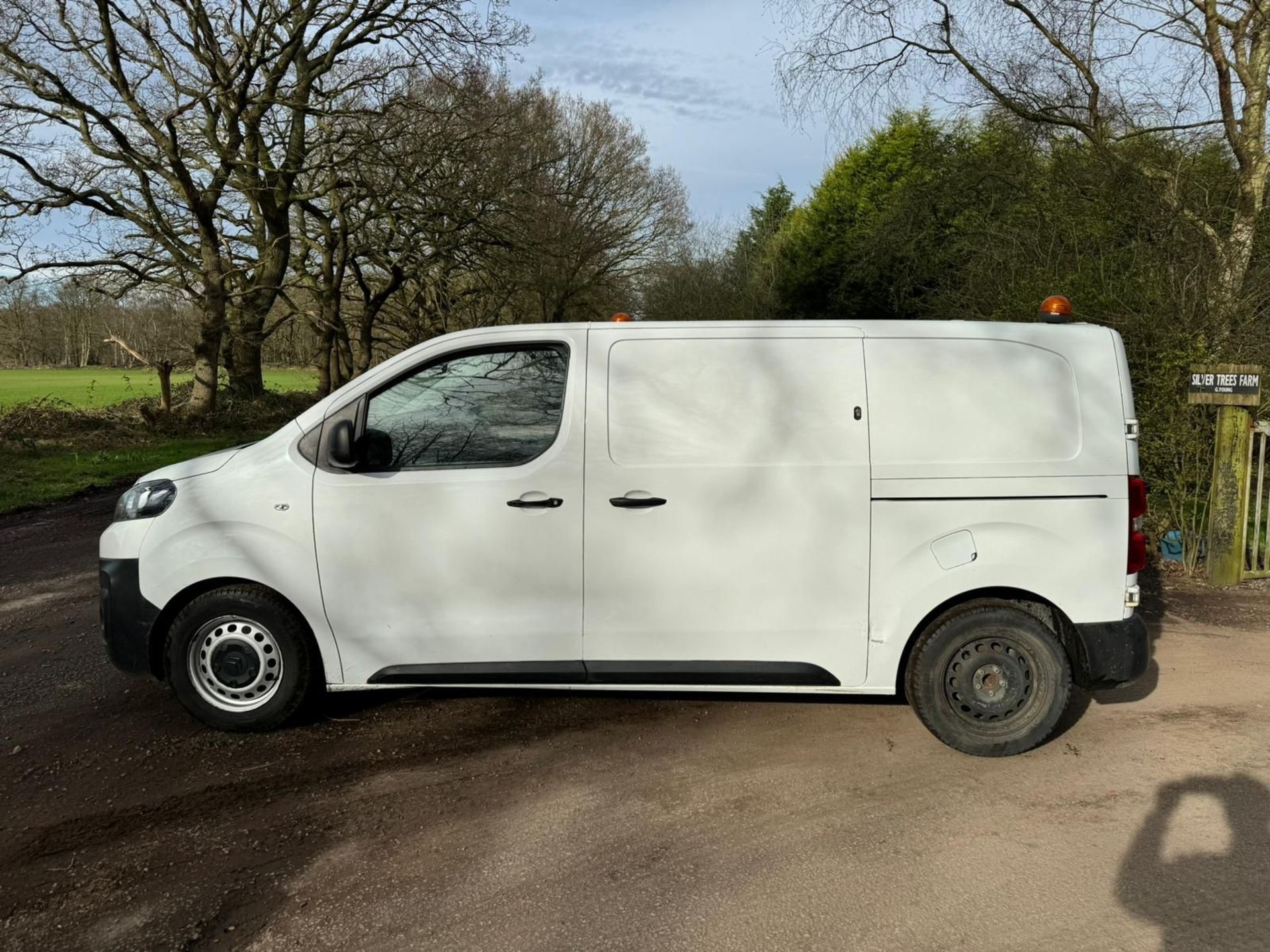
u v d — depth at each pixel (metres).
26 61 16.84
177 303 22.22
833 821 3.23
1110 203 9.16
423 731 4.02
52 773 3.60
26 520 9.33
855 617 3.74
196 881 2.86
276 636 3.84
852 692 3.80
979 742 3.72
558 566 3.76
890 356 3.74
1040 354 3.76
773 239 37.34
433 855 3.01
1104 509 3.71
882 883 2.84
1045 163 10.58
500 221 21.69
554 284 27.97
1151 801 3.36
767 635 3.76
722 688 3.81
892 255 13.86
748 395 3.74
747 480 3.71
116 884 2.84
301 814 3.28
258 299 21.50
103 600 3.88
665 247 35.28
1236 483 6.45
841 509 3.70
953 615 3.72
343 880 2.86
